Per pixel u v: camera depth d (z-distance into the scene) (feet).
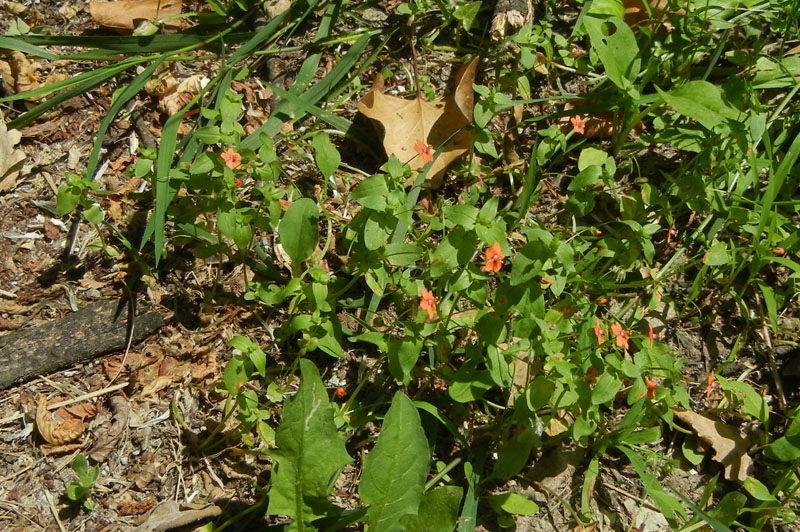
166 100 3.18
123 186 3.10
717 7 3.10
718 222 3.00
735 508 2.68
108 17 3.30
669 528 2.77
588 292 2.95
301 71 3.20
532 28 3.21
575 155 3.14
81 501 2.78
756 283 3.00
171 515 2.75
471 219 2.66
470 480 2.73
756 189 2.96
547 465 2.82
